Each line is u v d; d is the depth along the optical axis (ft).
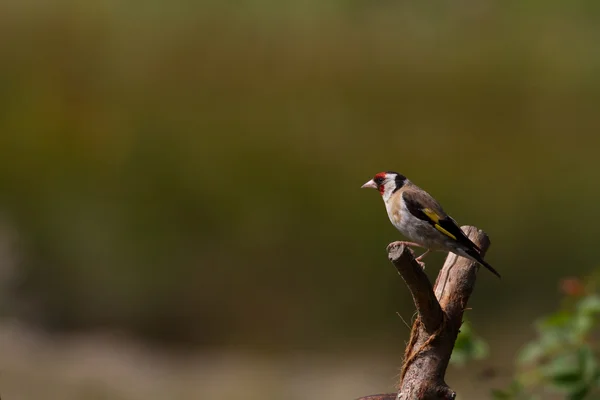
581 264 59.16
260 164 63.21
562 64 72.28
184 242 60.54
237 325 58.23
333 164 63.36
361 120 66.33
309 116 66.90
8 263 57.57
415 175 63.36
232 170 63.00
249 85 68.54
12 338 52.85
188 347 56.90
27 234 59.77
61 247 59.62
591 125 67.21
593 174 62.90
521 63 72.49
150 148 63.67
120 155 63.41
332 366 52.95
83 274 58.85
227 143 63.93
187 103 67.21
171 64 70.44
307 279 59.06
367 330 57.36
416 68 71.56
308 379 50.39
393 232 59.98
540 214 60.90
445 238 20.97
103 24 73.77
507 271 58.85
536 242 59.88
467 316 55.98
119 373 49.57
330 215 60.59
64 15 72.90
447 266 18.78
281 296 58.59
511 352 51.19
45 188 61.26
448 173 63.62
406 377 17.06
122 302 58.80
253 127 64.69
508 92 69.77
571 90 70.08
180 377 50.19
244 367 52.54
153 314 58.39
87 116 66.44
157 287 59.06
